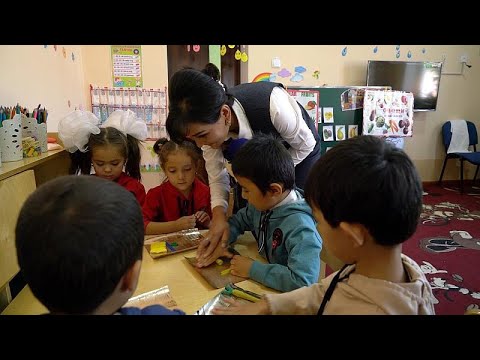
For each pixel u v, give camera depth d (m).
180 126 0.93
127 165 1.55
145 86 3.36
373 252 0.49
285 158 0.90
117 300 0.43
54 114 2.16
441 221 3.28
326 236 0.51
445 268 2.36
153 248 0.97
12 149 0.99
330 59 3.88
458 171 4.80
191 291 0.77
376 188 0.44
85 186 0.39
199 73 0.94
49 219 0.37
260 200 0.91
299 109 1.22
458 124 4.58
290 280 0.76
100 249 0.37
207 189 1.44
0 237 0.76
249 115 1.12
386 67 4.16
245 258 0.86
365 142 0.48
